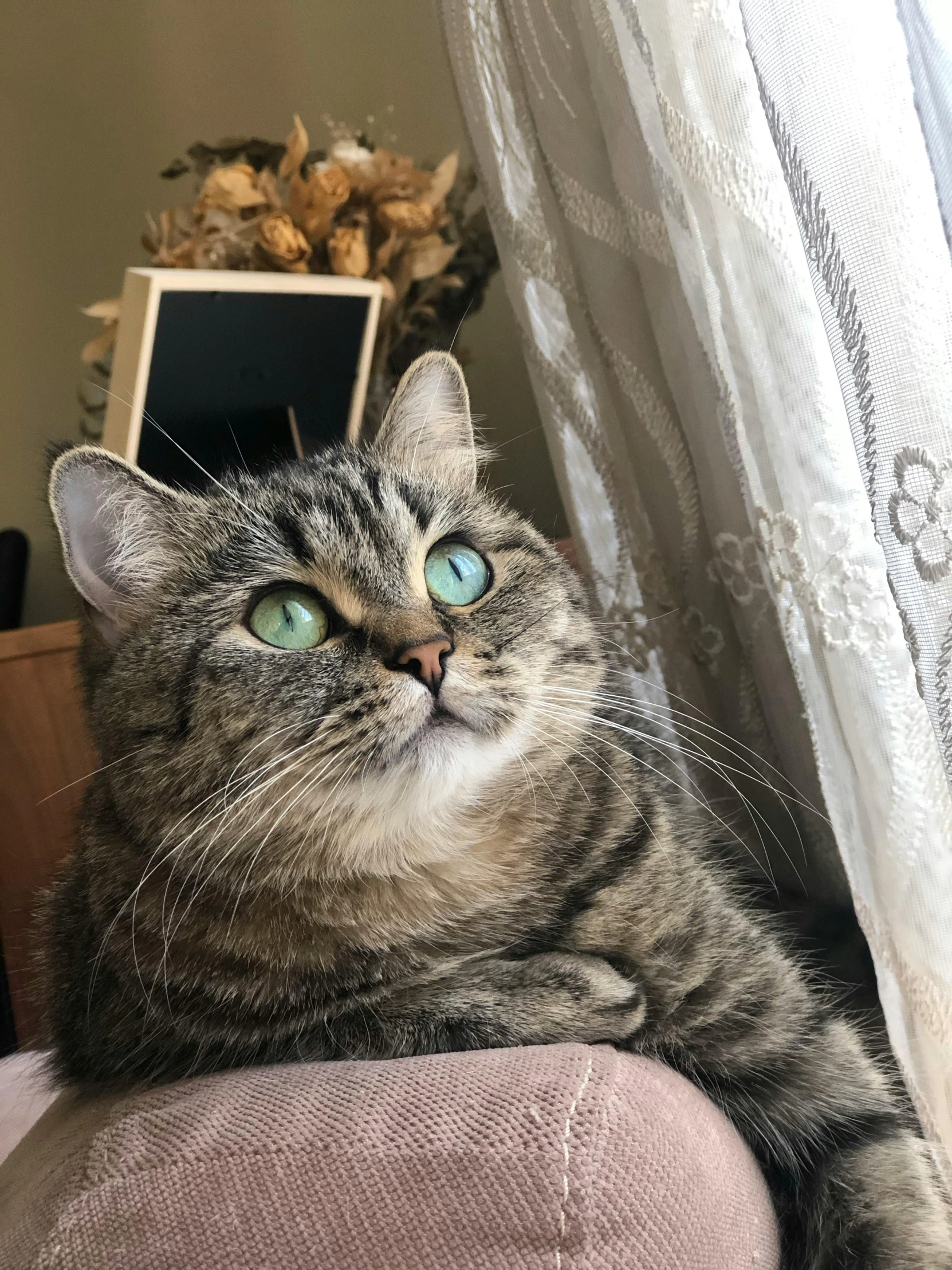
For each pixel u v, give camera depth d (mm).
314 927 286
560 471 380
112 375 407
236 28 577
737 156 272
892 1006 273
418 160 551
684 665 373
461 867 303
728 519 338
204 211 473
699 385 335
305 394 438
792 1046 287
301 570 296
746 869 351
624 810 322
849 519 270
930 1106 267
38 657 428
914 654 253
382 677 281
